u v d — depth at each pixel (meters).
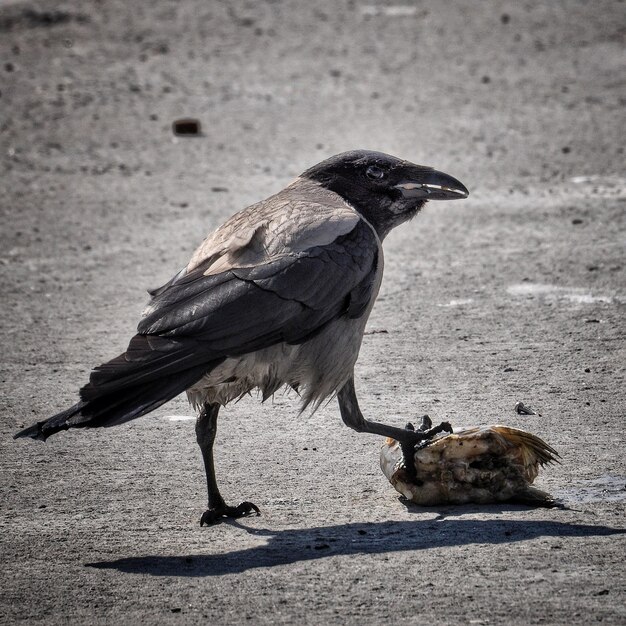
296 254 9.39
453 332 14.47
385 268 17.50
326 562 8.38
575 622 7.28
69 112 28.92
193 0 41.91
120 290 16.73
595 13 39.19
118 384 8.37
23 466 10.70
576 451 10.52
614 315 14.83
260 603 7.71
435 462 9.48
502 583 7.88
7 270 17.86
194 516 9.48
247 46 35.69
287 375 9.54
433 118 27.50
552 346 13.77
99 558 8.62
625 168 23.02
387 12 39.97
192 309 8.88
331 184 10.59
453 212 20.50
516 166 23.34
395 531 8.98
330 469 10.49
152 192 22.33
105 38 36.88
